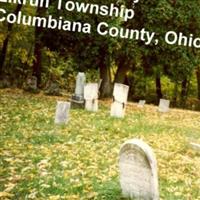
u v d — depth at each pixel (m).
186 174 11.16
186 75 31.19
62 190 9.03
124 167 8.70
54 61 37.84
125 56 29.70
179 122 22.25
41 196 8.71
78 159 11.60
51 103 23.14
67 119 16.86
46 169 10.52
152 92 45.34
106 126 16.91
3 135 14.25
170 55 29.34
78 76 22.02
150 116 23.11
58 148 12.70
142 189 8.39
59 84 37.88
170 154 13.19
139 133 16.47
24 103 22.17
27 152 12.04
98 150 12.89
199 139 16.73
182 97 44.03
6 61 38.94
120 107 20.19
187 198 9.27
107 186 9.07
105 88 30.75
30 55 37.34
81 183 9.45
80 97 21.89
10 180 9.60
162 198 9.05
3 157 11.42
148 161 8.21
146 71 34.44
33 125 16.28
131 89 44.41
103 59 29.44
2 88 29.72
